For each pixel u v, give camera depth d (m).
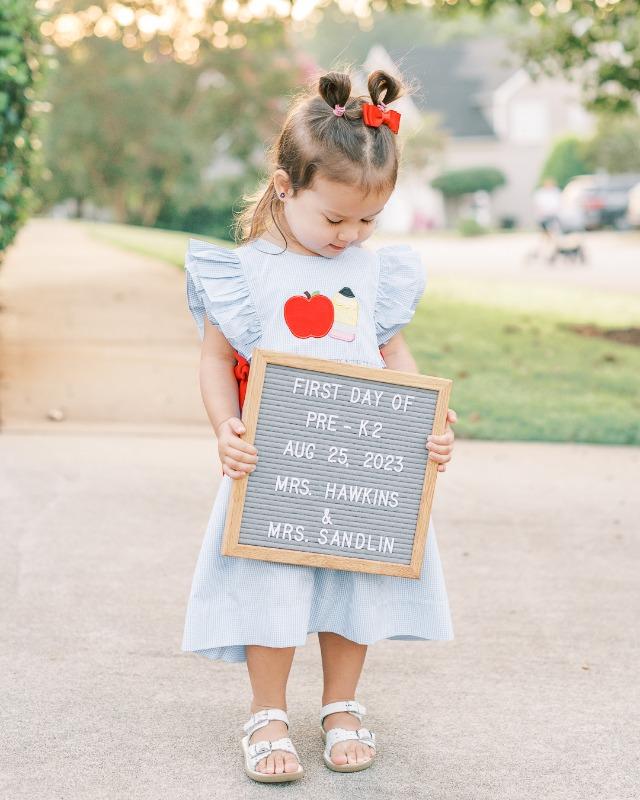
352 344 2.80
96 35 29.20
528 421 7.48
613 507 5.38
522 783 2.67
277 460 2.71
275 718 2.73
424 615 2.84
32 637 3.51
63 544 4.45
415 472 2.80
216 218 32.31
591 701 3.17
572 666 3.43
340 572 2.81
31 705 3.02
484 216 46.41
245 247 2.84
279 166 2.72
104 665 3.32
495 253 25.38
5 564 4.19
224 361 2.87
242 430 2.67
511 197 47.94
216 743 2.84
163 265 14.44
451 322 11.36
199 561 2.78
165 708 3.04
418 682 3.29
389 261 2.95
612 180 38.66
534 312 12.48
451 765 2.75
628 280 17.11
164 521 4.83
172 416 7.18
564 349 10.12
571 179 43.09
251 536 2.69
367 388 2.77
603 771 2.74
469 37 57.38
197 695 3.14
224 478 2.83
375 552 2.76
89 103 30.19
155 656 3.40
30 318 10.09
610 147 39.25
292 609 2.69
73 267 13.98
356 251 2.91
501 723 3.01
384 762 2.77
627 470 6.25
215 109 31.78
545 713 3.09
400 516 2.79
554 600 4.03
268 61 31.48
